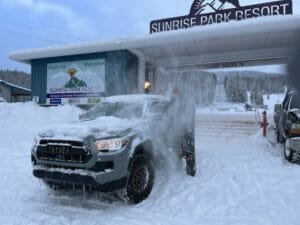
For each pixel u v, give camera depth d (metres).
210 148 10.50
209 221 4.65
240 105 18.88
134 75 17.11
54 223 4.70
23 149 10.95
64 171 5.09
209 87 17.73
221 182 6.54
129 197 5.32
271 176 6.96
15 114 15.65
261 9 14.25
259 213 4.90
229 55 16.45
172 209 5.16
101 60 17.25
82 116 7.10
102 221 4.73
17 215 5.03
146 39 15.27
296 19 12.30
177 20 16.03
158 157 6.30
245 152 9.75
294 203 5.29
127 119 6.20
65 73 18.23
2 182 6.86
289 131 8.16
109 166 5.04
